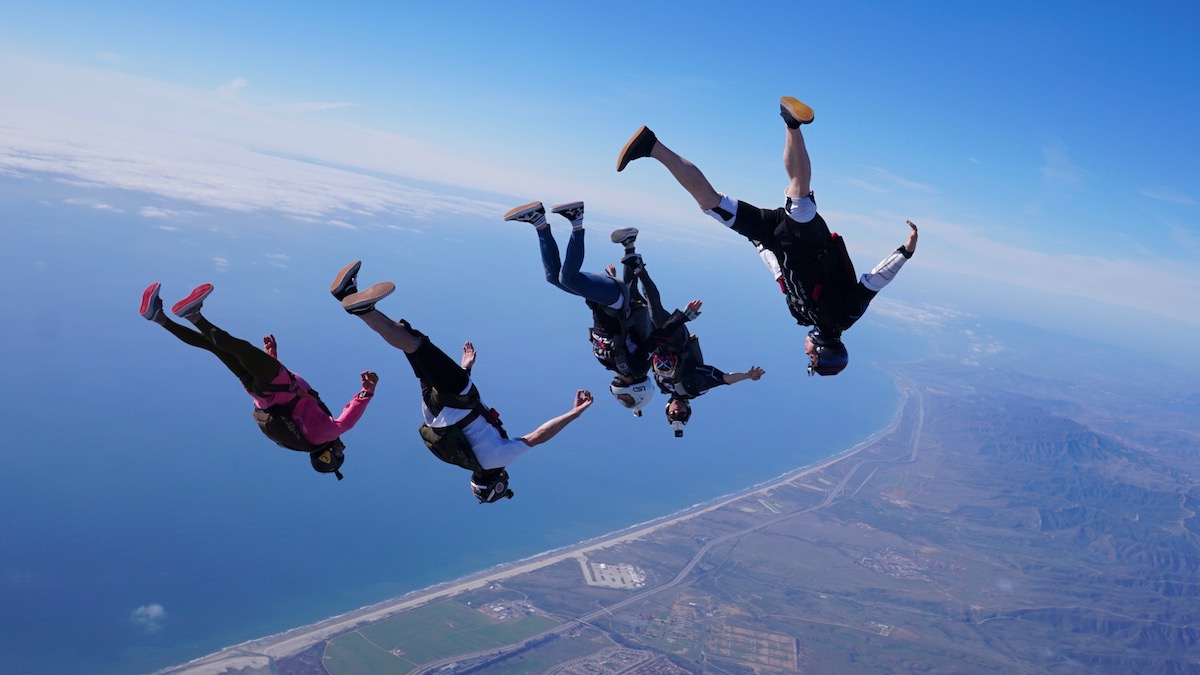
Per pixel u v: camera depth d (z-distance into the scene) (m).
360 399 8.58
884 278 7.91
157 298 6.91
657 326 9.73
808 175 7.36
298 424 8.06
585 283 8.73
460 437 8.23
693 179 7.57
